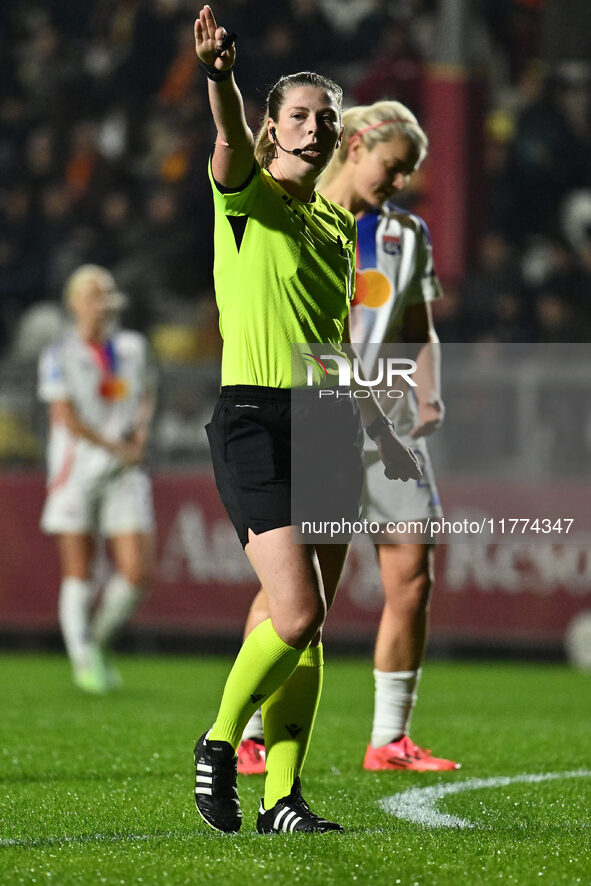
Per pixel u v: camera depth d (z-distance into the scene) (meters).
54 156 52.19
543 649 36.66
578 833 12.37
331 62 49.66
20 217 51.03
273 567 11.55
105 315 28.38
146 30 52.72
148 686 28.97
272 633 11.70
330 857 10.73
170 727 21.16
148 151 52.75
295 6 49.84
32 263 49.59
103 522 28.08
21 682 29.56
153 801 14.12
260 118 13.07
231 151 11.62
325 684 29.92
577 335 40.91
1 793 14.66
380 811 13.66
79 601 27.97
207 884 9.79
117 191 51.34
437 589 35.66
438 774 16.55
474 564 35.47
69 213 50.47
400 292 16.77
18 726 21.17
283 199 12.12
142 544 27.95
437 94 37.97
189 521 36.78
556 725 22.58
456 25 38.03
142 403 28.72
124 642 38.94
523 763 17.66
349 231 12.71
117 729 20.80
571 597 34.94
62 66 55.47
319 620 11.55
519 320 40.78
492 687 29.91
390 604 17.05
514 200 47.22
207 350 43.75
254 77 48.53
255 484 11.73
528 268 46.25
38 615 37.62
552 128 47.53
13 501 37.78
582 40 43.34
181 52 52.56
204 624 36.62
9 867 10.45
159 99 53.00
